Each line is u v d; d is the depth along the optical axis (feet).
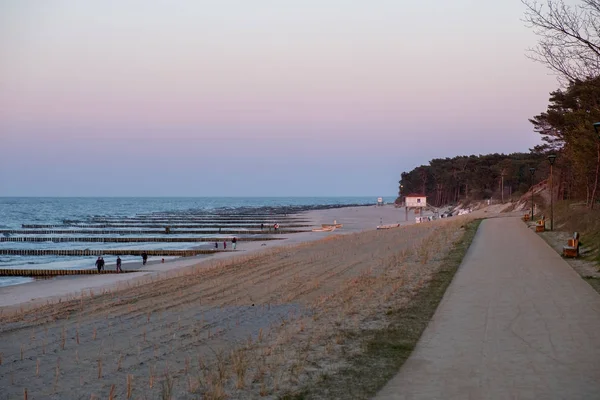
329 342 34.96
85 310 57.26
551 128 173.78
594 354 28.60
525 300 44.06
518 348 30.14
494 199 357.41
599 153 107.24
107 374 32.12
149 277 91.81
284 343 36.11
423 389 24.08
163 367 33.06
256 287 66.69
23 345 40.83
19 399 28.12
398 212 442.91
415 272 65.41
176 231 263.70
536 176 330.34
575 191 178.81
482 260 71.87
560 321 36.32
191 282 75.41
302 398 24.26
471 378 25.30
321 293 58.80
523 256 74.64
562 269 60.85
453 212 375.04
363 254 97.45
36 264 142.72
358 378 26.55
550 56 52.85
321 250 111.86
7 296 81.61
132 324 47.50
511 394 22.93
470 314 39.70
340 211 490.90
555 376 25.18
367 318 41.81
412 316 40.24
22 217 456.86
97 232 267.18
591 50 50.75
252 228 278.67
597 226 87.71
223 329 43.75
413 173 633.20
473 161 453.58
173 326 45.83
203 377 29.89
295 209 615.16
